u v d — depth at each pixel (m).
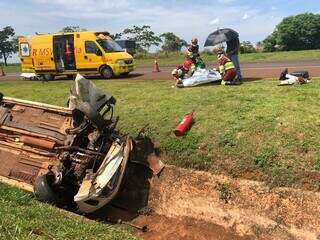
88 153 11.13
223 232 10.20
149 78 22.09
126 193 11.79
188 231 10.52
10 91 19.44
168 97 14.64
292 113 11.55
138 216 11.25
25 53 25.48
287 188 9.77
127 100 15.05
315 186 9.53
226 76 15.63
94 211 11.03
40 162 11.41
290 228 9.48
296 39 49.91
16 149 11.85
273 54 33.00
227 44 15.84
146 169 11.84
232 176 10.52
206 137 11.43
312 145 10.13
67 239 7.48
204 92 14.65
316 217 9.30
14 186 10.73
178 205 11.04
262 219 9.84
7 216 7.98
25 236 7.28
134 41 45.62
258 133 10.96
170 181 11.34
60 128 11.80
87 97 11.00
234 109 12.41
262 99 12.97
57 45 24.36
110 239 7.82
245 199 10.20
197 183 10.94
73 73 24.20
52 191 10.39
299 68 21.55
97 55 23.41
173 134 11.96
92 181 10.54
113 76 23.39
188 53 16.56
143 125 12.80
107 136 11.41
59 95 17.19
